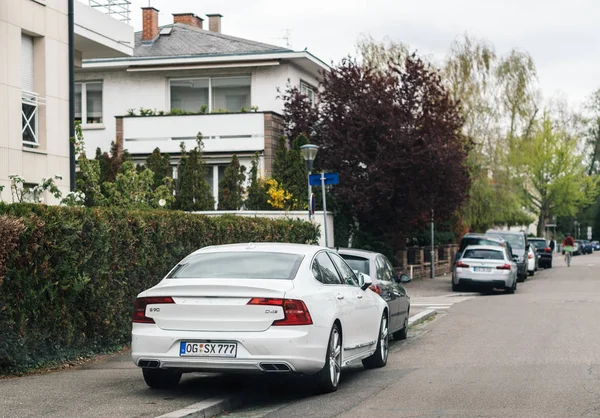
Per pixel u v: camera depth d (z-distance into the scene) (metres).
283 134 34.56
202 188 28.33
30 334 11.24
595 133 101.06
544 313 21.83
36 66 19.83
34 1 19.45
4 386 10.06
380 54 45.31
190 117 34.09
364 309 11.77
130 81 36.41
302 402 9.71
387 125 31.61
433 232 42.41
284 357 9.22
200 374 11.76
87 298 12.65
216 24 44.56
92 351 12.99
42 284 11.48
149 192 21.25
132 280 14.00
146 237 14.35
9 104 18.55
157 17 38.59
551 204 81.19
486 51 47.41
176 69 35.81
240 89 36.16
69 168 20.69
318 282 10.30
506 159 47.75
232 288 9.30
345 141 32.03
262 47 36.31
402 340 16.77
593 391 10.10
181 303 9.43
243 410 9.36
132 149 34.34
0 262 10.59
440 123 32.59
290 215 27.44
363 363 12.85
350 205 33.00
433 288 33.81
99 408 8.75
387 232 34.38
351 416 8.75
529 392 10.10
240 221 18.61
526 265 38.75
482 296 29.84
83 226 12.42
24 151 19.02
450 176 32.19
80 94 36.78
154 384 10.11
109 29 22.89
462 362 13.17
